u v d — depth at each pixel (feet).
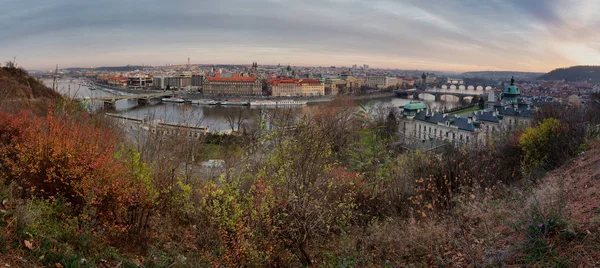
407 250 51.16
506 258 39.81
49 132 60.03
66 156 53.47
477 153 94.43
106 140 69.51
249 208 53.47
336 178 67.41
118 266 43.24
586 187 55.01
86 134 62.39
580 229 39.19
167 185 68.69
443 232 51.49
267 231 53.62
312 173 58.39
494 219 49.06
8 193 48.75
